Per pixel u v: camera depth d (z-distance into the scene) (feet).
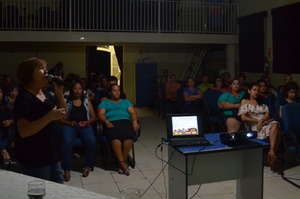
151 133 26.68
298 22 28.19
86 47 40.06
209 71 40.55
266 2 32.96
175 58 42.19
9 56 38.37
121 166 17.06
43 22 33.83
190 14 36.81
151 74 41.70
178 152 11.39
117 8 35.27
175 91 32.58
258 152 11.86
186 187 11.18
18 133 8.95
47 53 39.27
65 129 16.96
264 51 33.40
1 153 16.75
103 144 18.39
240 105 19.72
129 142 17.47
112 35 34.68
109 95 19.44
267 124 18.08
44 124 8.69
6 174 7.16
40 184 5.83
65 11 34.19
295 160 18.65
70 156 16.38
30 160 9.03
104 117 17.92
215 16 37.11
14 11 33.27
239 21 36.68
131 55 41.45
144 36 35.35
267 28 32.96
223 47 39.19
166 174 16.97
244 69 36.32
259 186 11.93
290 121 16.81
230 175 12.58
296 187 15.21
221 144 11.49
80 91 17.88
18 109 8.83
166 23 36.35
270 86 25.84
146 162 18.90
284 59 29.99
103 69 41.42
